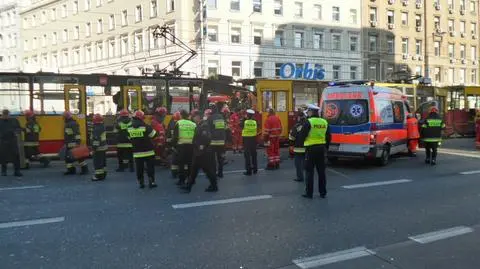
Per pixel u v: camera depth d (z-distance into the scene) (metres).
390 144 14.96
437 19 63.94
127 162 14.70
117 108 17.53
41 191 10.26
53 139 16.02
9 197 9.59
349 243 6.48
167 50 47.00
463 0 67.38
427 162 15.11
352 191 10.33
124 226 7.32
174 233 6.93
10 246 6.33
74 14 61.81
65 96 16.48
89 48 59.38
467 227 7.35
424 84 26.81
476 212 8.35
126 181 11.67
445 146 21.78
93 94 17.05
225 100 19.98
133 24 51.59
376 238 6.73
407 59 60.31
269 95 21.91
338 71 53.69
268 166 13.91
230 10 45.66
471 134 29.64
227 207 8.66
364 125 13.88
